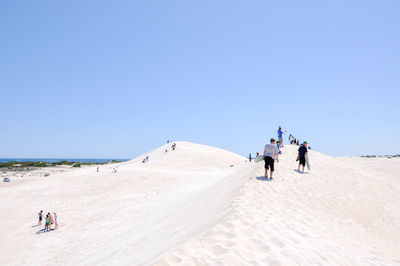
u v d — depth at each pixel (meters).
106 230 16.11
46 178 41.75
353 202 10.95
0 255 14.38
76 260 10.69
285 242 5.17
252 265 4.05
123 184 35.44
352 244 6.49
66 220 21.08
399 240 7.93
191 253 4.30
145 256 5.57
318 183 12.73
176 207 15.12
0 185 40.84
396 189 13.81
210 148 84.88
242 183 11.58
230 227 5.51
